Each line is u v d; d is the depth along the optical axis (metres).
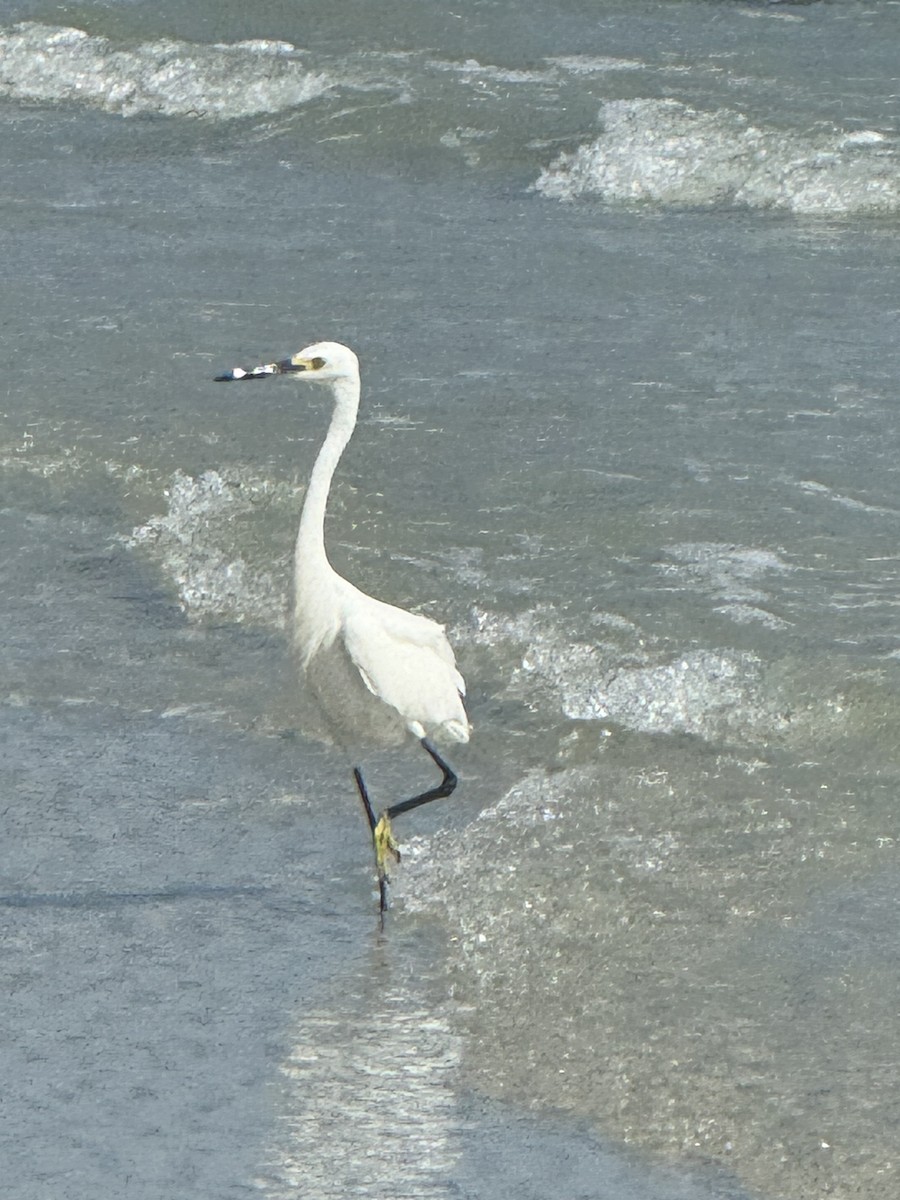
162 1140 8.05
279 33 28.22
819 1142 7.88
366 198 22.70
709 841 10.43
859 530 14.00
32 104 27.08
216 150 24.83
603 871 10.16
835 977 9.07
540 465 15.27
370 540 14.20
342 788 11.32
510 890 10.03
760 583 13.30
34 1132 8.11
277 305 18.83
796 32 27.47
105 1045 8.76
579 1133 8.04
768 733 11.65
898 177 22.20
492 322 18.28
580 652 12.52
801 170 22.45
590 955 9.41
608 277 19.53
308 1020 8.95
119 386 17.08
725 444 15.47
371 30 28.20
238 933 9.75
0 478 15.66
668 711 11.95
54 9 29.27
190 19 28.91
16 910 9.96
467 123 24.55
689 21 28.12
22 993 9.20
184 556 14.37
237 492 15.08
